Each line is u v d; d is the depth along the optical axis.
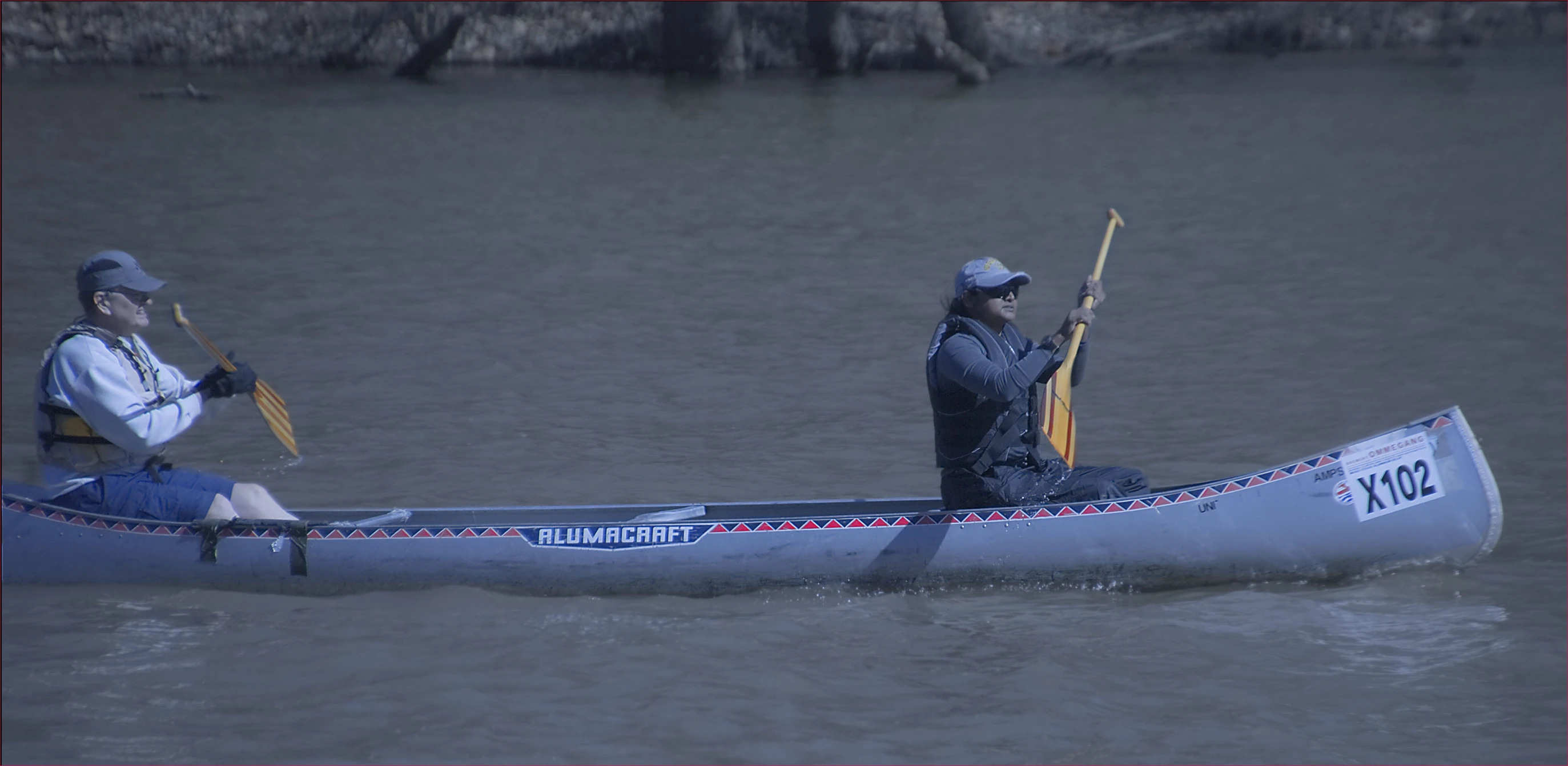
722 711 17.50
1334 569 21.41
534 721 17.25
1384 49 108.44
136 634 20.05
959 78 100.62
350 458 28.53
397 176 66.69
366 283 45.16
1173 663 18.73
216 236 52.94
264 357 36.56
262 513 22.33
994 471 21.62
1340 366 33.75
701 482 26.97
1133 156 68.25
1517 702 17.38
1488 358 33.75
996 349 21.02
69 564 21.89
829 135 78.25
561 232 53.66
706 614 20.94
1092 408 31.31
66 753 16.31
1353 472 21.19
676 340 38.22
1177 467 27.25
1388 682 18.02
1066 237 51.25
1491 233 48.19
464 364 35.78
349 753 16.39
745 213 57.31
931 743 16.62
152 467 22.19
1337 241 48.25
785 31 113.06
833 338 38.22
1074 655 19.06
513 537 21.67
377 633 20.12
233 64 118.31
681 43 107.94
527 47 116.06
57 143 77.00
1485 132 70.12
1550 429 28.38
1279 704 17.48
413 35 113.25
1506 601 20.47
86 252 50.12
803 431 30.22
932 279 45.34
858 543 21.55
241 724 17.16
